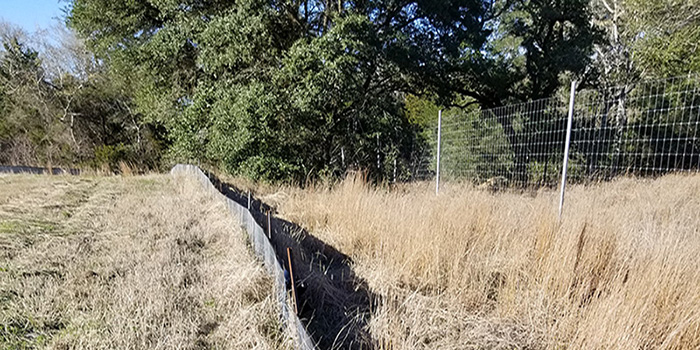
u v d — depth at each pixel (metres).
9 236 3.56
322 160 9.80
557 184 6.68
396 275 2.87
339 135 10.04
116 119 18.38
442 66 10.41
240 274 2.62
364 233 3.84
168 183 8.62
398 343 1.94
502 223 3.64
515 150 7.83
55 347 1.78
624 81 11.98
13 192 6.45
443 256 2.96
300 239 3.90
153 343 1.86
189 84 11.55
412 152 10.38
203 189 6.88
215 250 3.43
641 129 9.08
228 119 8.54
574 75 11.49
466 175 7.72
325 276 2.82
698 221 3.90
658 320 1.94
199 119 9.63
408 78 11.26
